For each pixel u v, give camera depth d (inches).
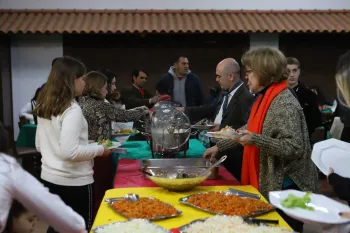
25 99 262.5
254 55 71.7
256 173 73.2
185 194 68.7
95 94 101.4
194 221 52.4
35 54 260.5
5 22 246.1
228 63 104.1
